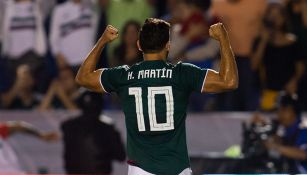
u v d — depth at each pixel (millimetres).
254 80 35812
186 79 17375
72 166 31172
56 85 36406
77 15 37469
